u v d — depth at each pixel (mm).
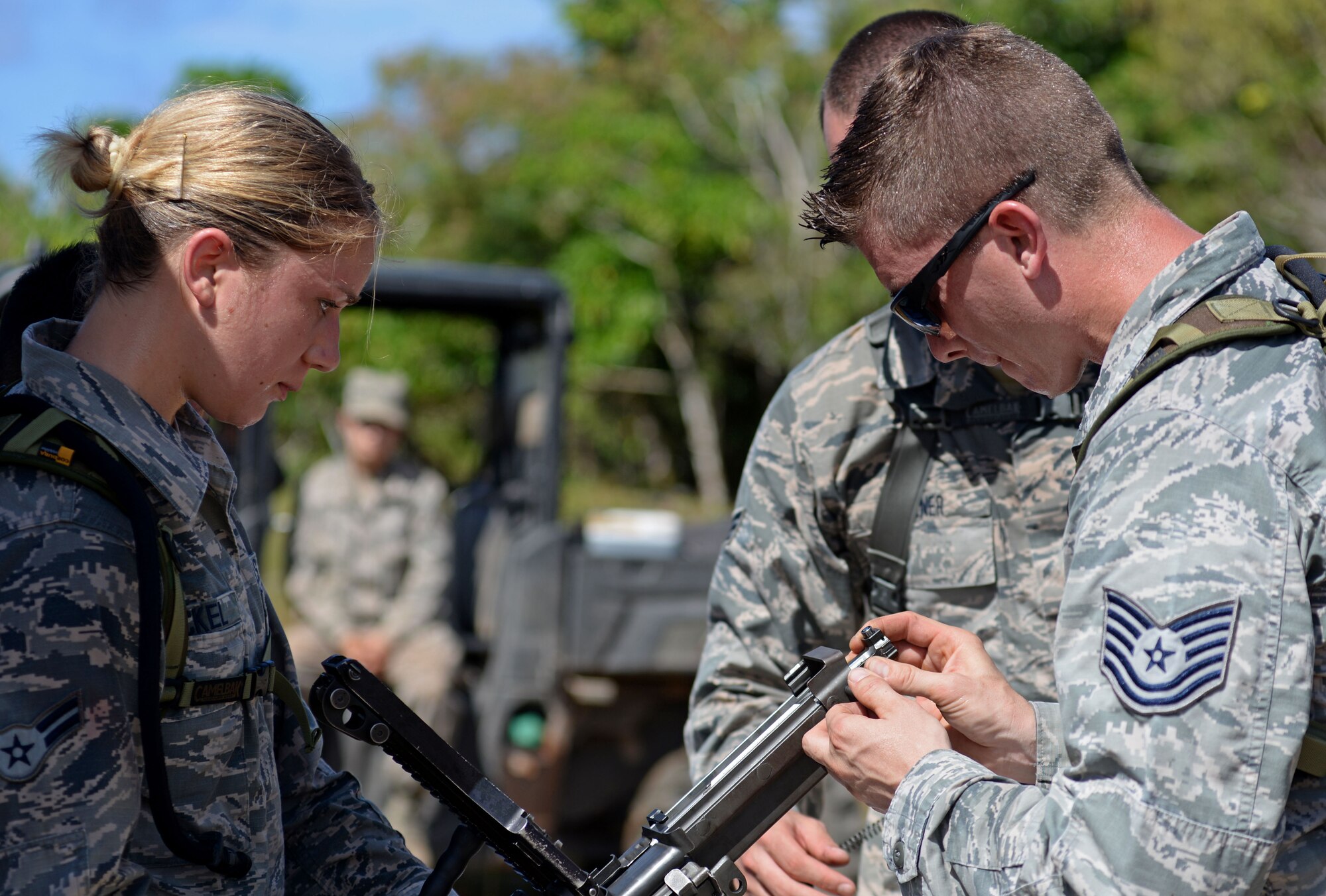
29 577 1194
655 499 18672
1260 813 1111
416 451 5750
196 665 1336
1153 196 1380
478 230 19406
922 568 1967
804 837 1938
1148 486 1192
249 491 4328
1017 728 1554
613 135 18625
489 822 1479
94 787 1202
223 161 1328
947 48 1415
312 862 1635
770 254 17828
